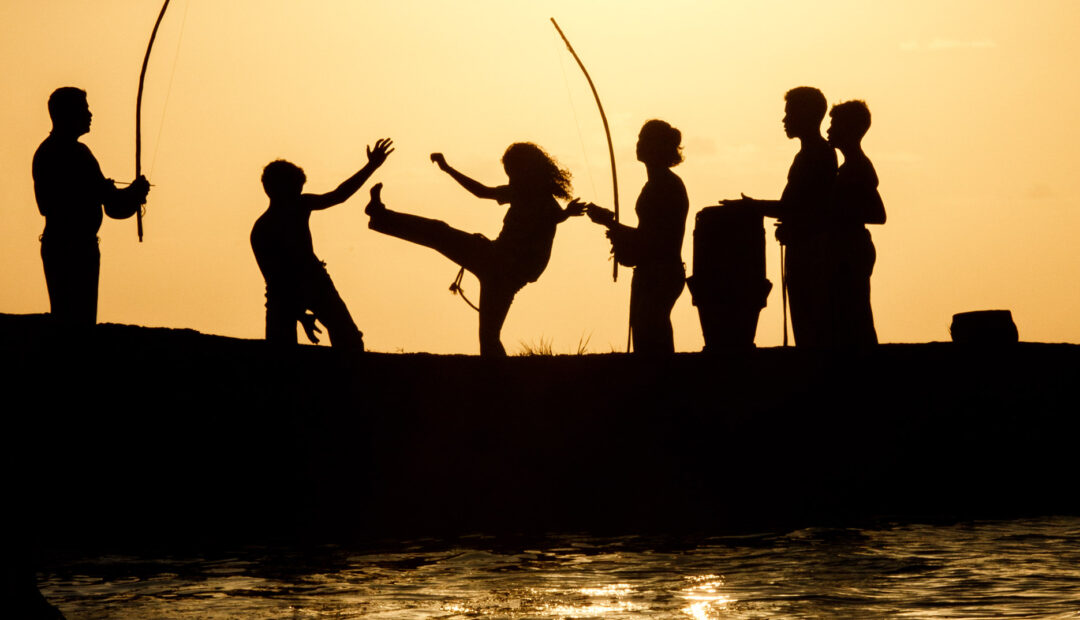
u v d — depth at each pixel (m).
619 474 26.95
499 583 18.53
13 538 16.36
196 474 25.62
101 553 22.02
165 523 25.14
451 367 27.28
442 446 26.83
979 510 26.95
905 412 27.73
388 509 26.38
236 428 26.05
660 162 27.39
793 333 28.05
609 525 25.69
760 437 27.30
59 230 25.69
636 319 27.55
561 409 27.20
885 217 27.45
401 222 26.50
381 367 27.09
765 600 16.95
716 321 28.73
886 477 27.55
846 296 27.33
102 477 24.95
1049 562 19.59
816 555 20.62
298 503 25.98
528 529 25.34
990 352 28.78
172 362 26.00
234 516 25.70
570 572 19.45
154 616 16.34
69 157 25.80
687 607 16.61
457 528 25.62
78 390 24.89
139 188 27.08
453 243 26.67
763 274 28.83
